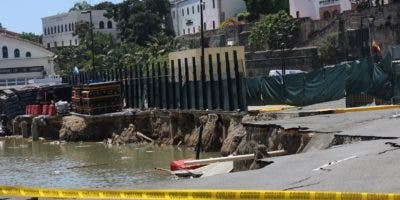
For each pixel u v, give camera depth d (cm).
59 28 15862
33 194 1145
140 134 4541
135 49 11269
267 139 2338
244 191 991
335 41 7531
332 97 3347
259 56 7925
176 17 13062
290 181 1215
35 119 5397
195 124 4069
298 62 7625
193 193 1015
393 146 1462
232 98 3659
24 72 11125
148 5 13012
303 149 1998
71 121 5075
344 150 1533
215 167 2278
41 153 4269
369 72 2922
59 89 6038
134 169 3102
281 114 2922
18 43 11262
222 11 11550
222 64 4084
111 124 4856
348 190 1060
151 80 4953
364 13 7556
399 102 2725
